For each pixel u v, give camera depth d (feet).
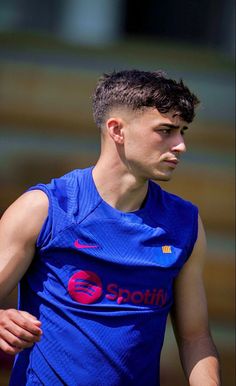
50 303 29.07
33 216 28.68
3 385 49.83
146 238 29.27
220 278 59.98
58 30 63.21
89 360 28.76
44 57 62.64
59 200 29.01
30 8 62.75
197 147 62.49
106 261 28.81
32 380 29.25
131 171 29.14
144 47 64.08
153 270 29.17
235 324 58.75
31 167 60.29
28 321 26.86
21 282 30.32
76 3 63.10
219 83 64.23
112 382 28.91
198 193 61.67
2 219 29.35
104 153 29.71
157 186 30.81
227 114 63.93
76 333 28.81
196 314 30.78
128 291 29.07
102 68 63.46
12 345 27.20
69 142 61.41
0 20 62.64
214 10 64.39
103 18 63.52
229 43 64.90
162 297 29.58
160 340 30.07
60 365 28.86
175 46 64.44
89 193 29.40
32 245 28.96
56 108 62.44
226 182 62.03
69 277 28.89
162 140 28.53
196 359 30.27
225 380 56.34
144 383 29.66
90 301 28.84
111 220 29.07
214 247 60.39
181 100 28.30
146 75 29.12
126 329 28.94
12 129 61.16
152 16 64.08
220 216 61.62
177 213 30.37
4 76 62.03
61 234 28.68
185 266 30.71
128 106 28.63
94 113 30.27
